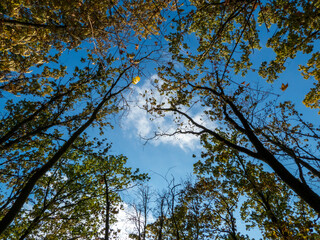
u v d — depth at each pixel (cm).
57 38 523
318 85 709
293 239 771
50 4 438
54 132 915
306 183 655
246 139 1084
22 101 833
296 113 865
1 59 570
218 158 918
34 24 487
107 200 948
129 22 465
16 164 832
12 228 898
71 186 1063
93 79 874
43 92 824
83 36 472
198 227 1217
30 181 470
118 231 1133
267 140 812
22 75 677
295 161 696
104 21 452
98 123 891
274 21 625
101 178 1074
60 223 1022
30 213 916
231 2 389
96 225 1124
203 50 742
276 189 973
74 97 896
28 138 807
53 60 654
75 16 439
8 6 441
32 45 598
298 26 516
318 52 615
